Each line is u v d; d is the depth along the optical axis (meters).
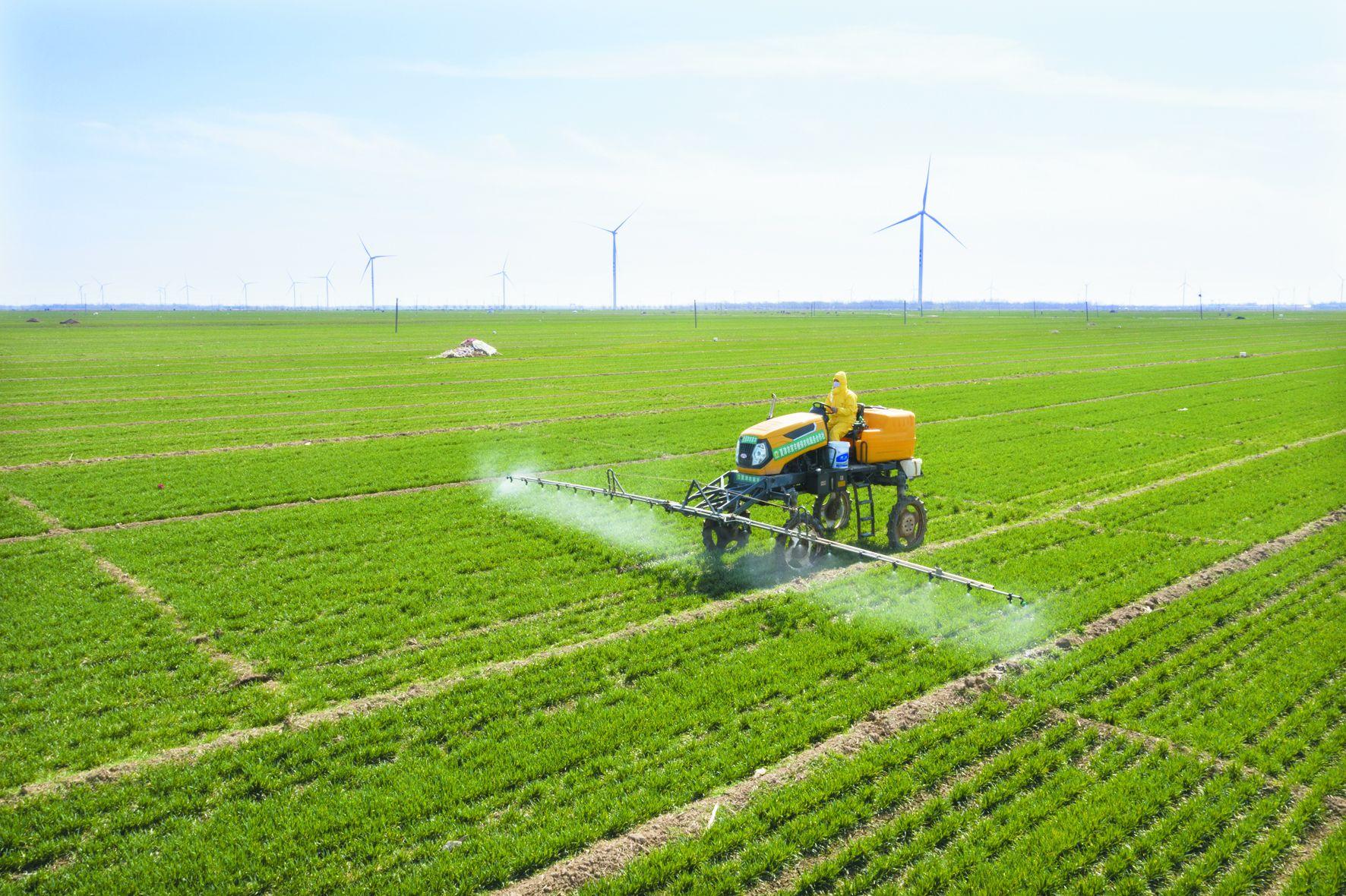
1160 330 112.31
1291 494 20.31
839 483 16.42
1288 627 12.45
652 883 7.50
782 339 93.50
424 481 23.16
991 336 98.44
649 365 60.28
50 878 7.56
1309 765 9.07
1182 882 7.52
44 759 9.42
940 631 12.62
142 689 11.04
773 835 8.10
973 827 8.25
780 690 10.82
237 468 25.09
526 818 8.38
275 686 11.17
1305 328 119.94
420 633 12.73
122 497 21.38
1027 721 10.00
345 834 8.12
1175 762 9.14
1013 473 23.77
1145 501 20.08
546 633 12.64
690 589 14.45
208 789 8.90
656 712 10.26
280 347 81.19
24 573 15.52
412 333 110.50
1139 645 11.91
